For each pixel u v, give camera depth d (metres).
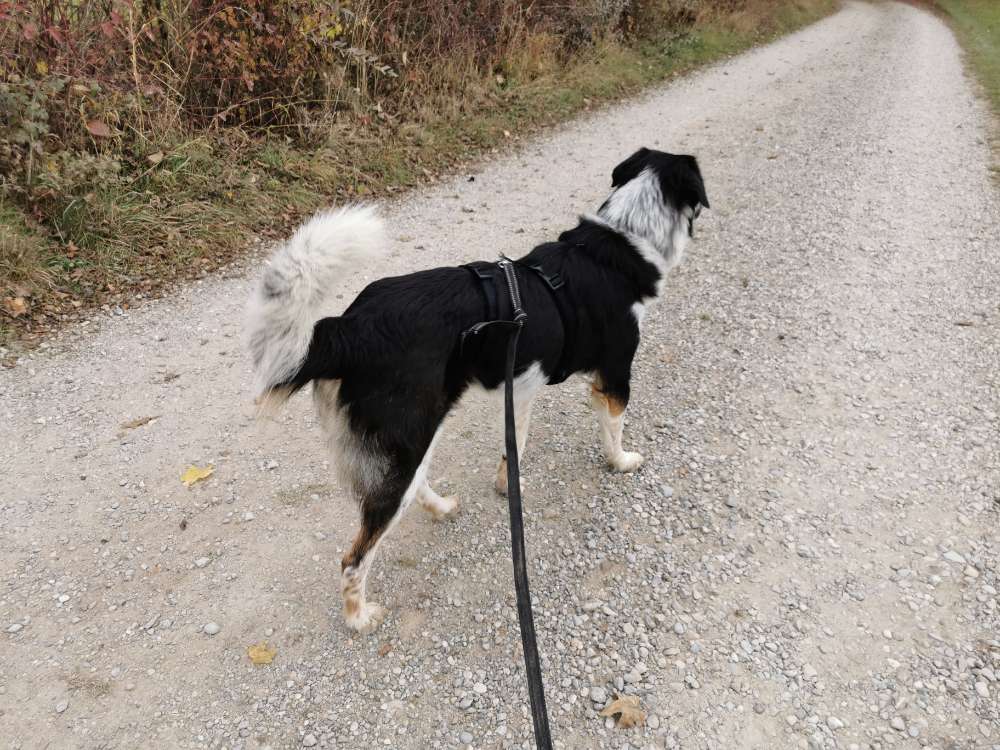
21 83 4.65
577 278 2.68
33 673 2.33
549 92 9.63
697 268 5.53
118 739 2.16
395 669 2.43
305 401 3.81
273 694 2.32
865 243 5.96
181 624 2.54
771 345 4.48
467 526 3.06
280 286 1.96
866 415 3.81
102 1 5.45
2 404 3.59
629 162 3.11
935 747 2.19
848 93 11.48
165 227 5.20
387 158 7.02
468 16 9.11
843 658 2.47
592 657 2.47
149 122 5.71
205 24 6.07
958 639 2.54
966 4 27.69
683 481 3.33
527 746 2.19
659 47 13.15
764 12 18.38
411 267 5.36
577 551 2.93
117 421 3.56
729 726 2.24
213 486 3.19
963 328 4.66
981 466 3.42
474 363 2.43
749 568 2.84
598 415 3.17
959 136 9.05
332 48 7.23
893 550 2.93
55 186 4.68
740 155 8.30
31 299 4.35
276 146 6.49
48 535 2.86
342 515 3.07
